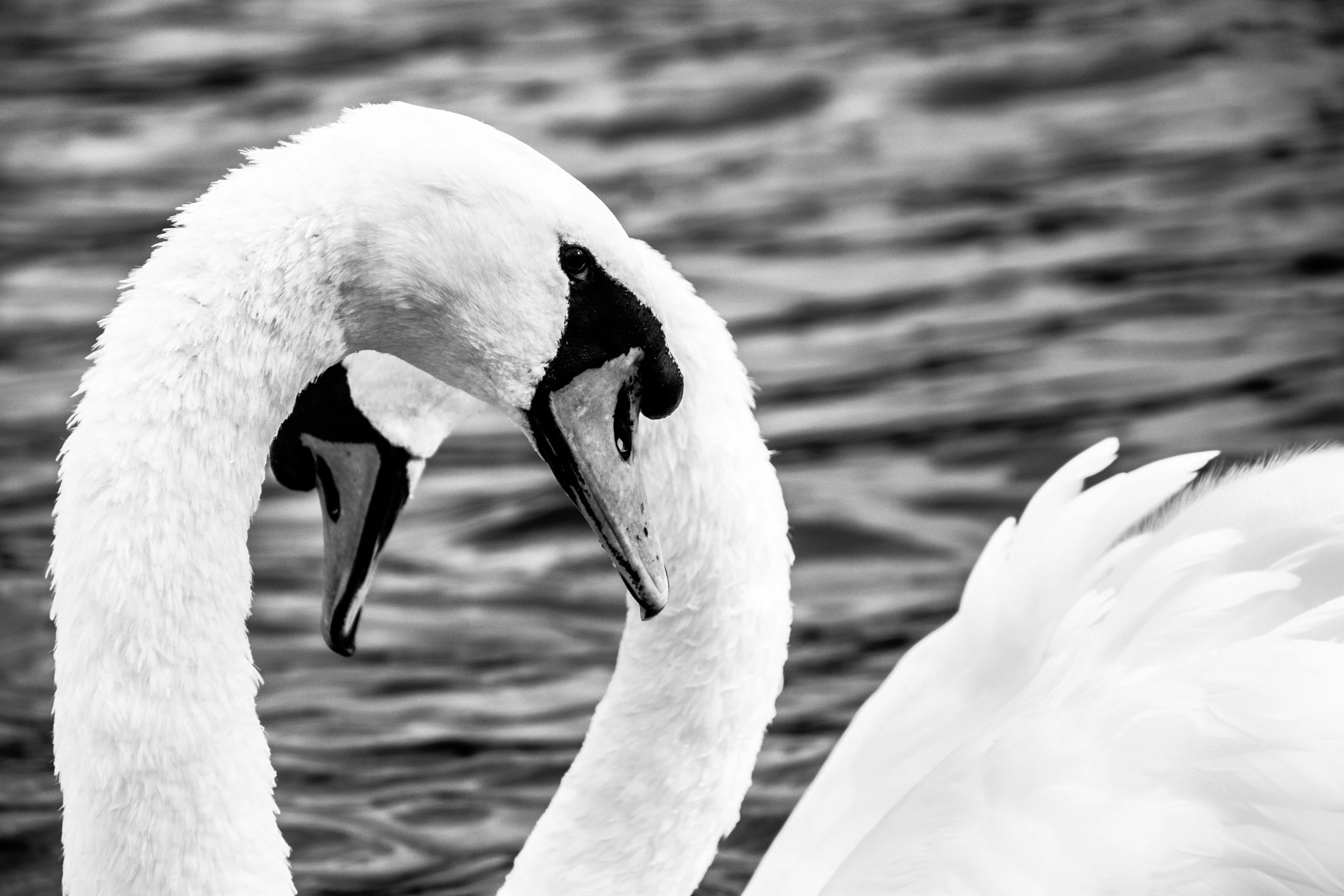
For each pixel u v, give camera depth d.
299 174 6.25
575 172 21.09
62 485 6.03
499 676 11.80
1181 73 23.62
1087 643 7.32
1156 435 14.55
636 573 6.75
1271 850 6.70
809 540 13.27
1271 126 21.70
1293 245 18.38
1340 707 6.75
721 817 7.79
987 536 13.30
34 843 9.85
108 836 6.00
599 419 6.69
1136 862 6.66
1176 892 6.70
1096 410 15.09
